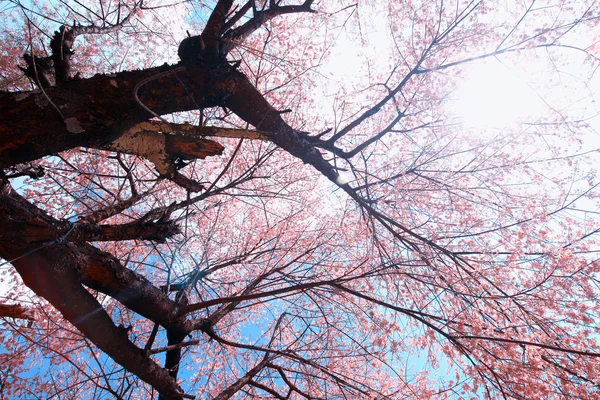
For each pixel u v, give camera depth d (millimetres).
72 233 3246
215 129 3467
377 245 4941
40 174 3676
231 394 4414
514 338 4098
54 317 5148
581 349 3939
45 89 2939
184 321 4523
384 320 4359
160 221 3879
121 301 3885
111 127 3133
